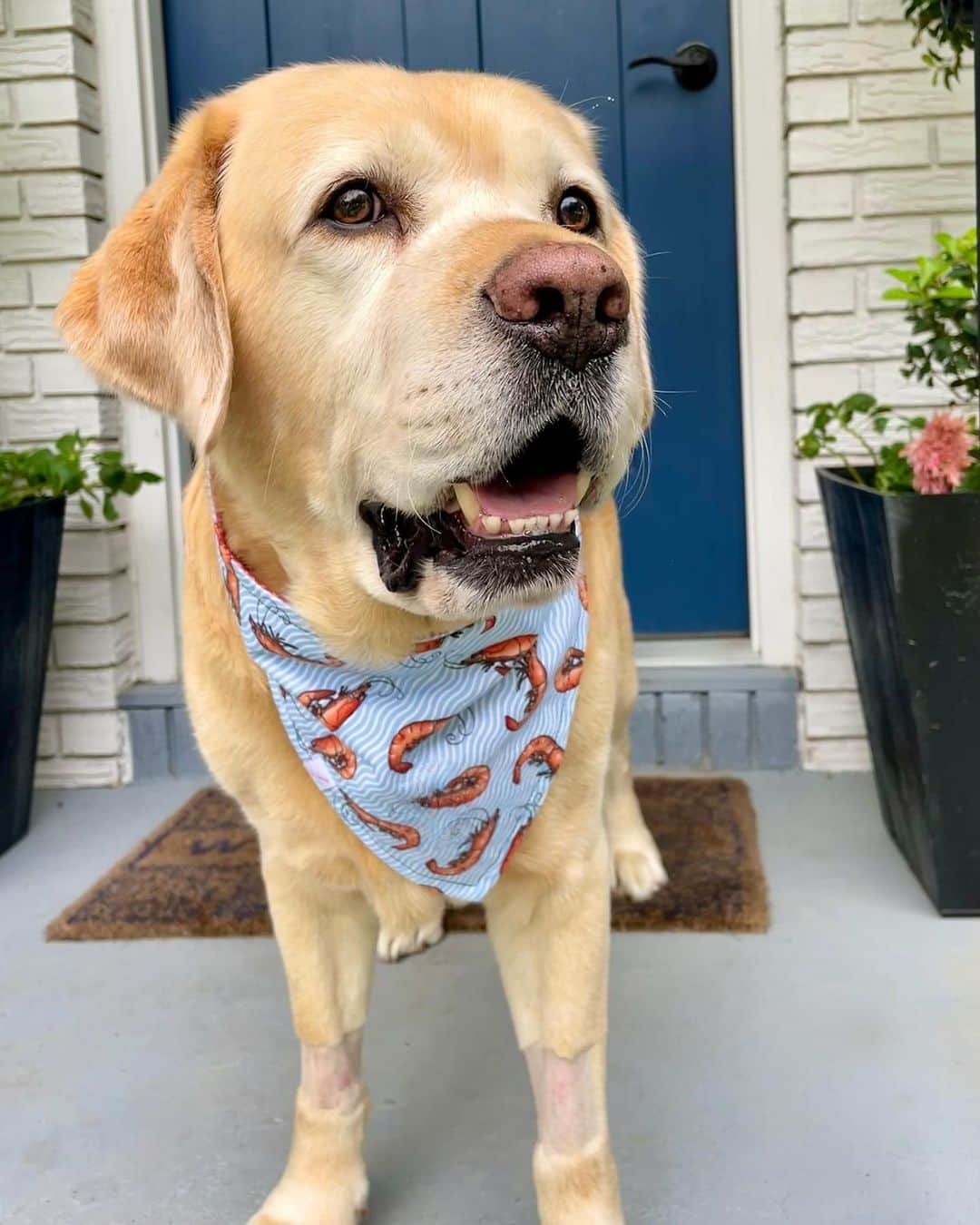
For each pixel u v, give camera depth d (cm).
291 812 83
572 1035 81
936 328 133
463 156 74
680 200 179
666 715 173
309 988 85
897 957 117
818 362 166
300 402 74
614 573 123
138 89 173
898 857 140
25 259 170
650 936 123
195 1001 115
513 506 68
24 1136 95
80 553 173
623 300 62
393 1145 93
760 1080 98
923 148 159
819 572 168
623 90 178
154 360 77
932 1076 98
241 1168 91
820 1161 88
